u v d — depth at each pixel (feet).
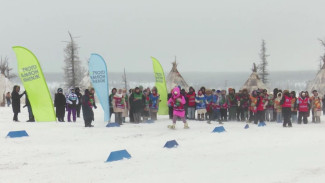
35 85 66.95
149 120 71.31
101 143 43.88
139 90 69.72
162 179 26.35
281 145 41.55
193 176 26.84
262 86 126.31
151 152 37.99
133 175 28.02
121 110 65.41
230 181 25.02
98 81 67.26
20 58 66.44
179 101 58.65
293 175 26.50
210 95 72.90
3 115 83.20
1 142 44.21
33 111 67.26
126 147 41.04
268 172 27.55
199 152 37.68
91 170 30.17
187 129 58.39
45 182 26.66
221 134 51.06
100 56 66.74
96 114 92.63
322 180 25.03
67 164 32.78
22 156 36.45
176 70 125.08
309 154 35.40
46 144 43.09
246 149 39.17
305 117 71.67
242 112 76.64
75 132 53.21
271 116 77.05
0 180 27.40
